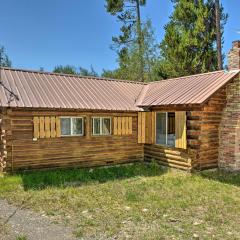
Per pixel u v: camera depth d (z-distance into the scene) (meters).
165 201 8.77
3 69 14.09
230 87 13.19
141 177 12.04
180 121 13.10
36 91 13.04
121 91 16.27
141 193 9.65
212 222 7.17
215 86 12.92
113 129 14.31
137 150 15.21
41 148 12.38
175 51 24.91
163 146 14.23
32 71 14.95
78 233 6.32
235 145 12.82
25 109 11.63
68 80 15.45
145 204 8.48
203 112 12.84
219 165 13.51
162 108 14.12
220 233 6.49
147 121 15.03
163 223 7.04
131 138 14.99
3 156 11.82
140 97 15.96
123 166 14.18
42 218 7.23
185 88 14.39
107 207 8.14
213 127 13.30
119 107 14.11
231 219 7.40
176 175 12.40
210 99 12.86
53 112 12.56
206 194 9.64
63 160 12.95
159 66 27.70
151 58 31.05
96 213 7.65
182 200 8.93
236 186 10.73
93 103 13.66
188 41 24.31
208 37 24.34
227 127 13.18
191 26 25.34
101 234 6.32
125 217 7.38
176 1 27.58
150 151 15.02
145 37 31.30
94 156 13.80
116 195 9.34
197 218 7.44
